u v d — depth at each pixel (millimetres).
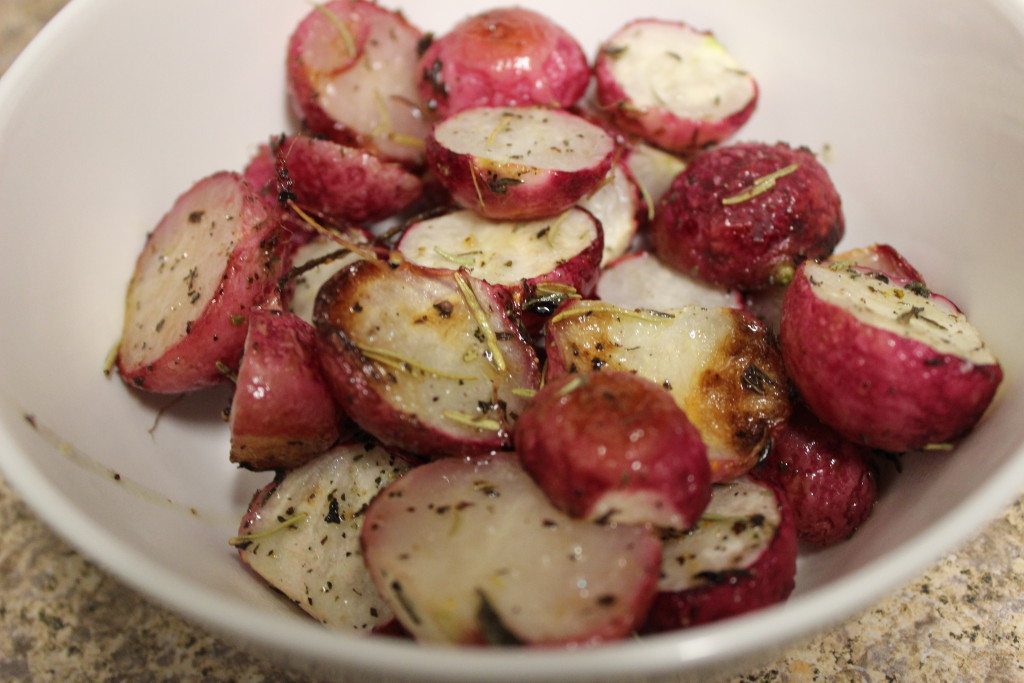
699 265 175
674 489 131
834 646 155
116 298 167
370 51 188
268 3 184
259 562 151
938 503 138
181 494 160
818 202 172
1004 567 162
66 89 162
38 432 141
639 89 192
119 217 169
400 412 144
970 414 142
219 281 158
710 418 154
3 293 147
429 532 135
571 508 133
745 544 139
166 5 172
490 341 151
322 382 149
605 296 179
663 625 134
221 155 186
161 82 175
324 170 181
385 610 147
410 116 189
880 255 170
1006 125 162
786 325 153
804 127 191
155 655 157
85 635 159
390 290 151
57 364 153
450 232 173
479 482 140
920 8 172
